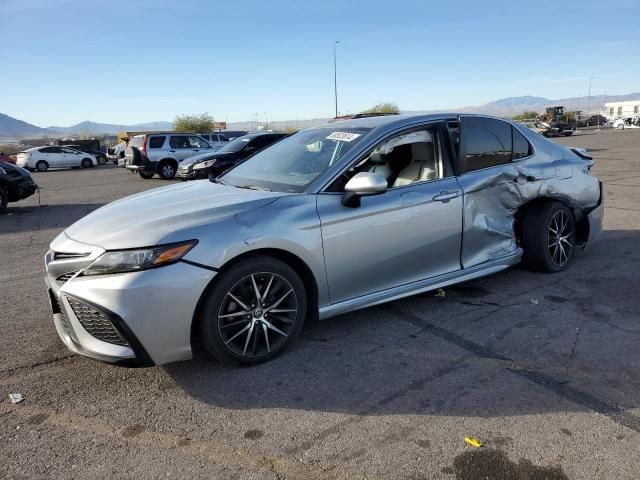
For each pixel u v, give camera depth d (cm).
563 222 504
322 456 252
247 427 277
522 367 331
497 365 334
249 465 247
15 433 279
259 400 303
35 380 335
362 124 421
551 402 291
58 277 320
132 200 390
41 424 286
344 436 267
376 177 343
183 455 256
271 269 332
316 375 329
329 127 446
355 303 373
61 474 245
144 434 275
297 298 347
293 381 322
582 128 7012
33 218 1063
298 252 339
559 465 240
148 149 1917
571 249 518
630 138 3566
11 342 394
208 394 311
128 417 291
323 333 388
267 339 341
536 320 401
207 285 310
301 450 257
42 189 1742
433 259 410
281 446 260
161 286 295
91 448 264
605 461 242
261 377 328
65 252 321
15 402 309
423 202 395
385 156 397
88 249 308
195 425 281
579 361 336
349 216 359
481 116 460
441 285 416
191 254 304
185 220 319
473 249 437
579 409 283
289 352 359
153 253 297
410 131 411
